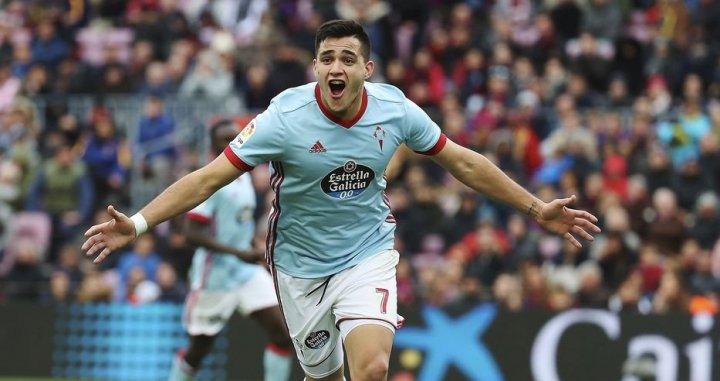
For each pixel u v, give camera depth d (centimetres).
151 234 5038
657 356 4053
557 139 5366
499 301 4456
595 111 5653
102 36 6850
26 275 5169
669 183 5206
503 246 4969
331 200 2328
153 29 6612
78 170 5747
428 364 4197
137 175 5803
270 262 2464
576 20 6419
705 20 6462
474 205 5178
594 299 4481
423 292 4672
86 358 4503
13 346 4559
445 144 2358
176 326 4441
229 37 6538
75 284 5125
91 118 6131
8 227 5684
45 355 4531
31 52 6700
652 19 6606
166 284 4662
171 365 4428
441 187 5328
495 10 6675
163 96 6053
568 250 4753
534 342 4138
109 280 4875
